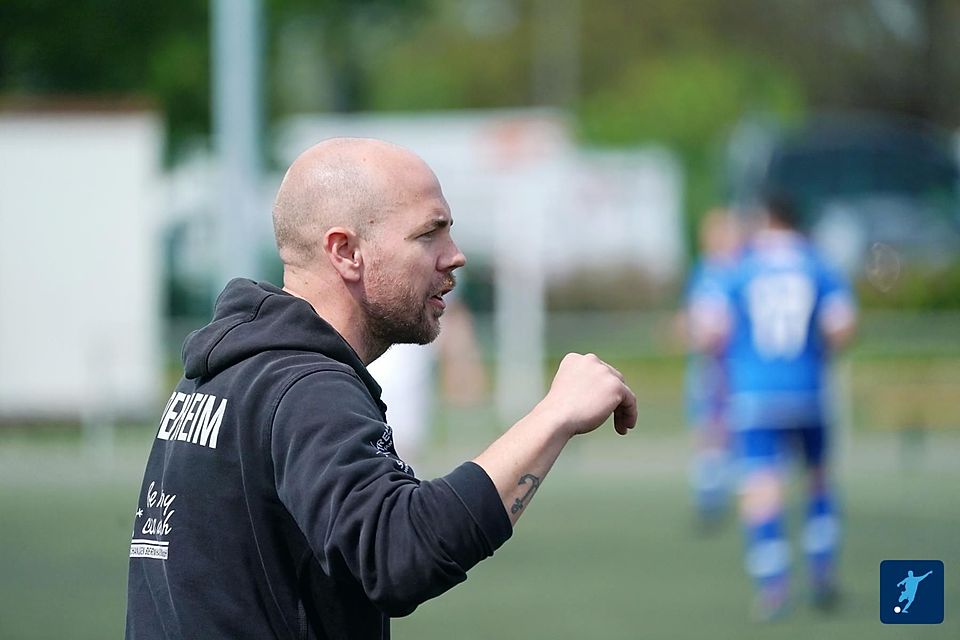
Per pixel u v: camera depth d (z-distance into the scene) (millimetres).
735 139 99625
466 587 29625
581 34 161000
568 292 84062
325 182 9781
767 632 24969
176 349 55312
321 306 9812
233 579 9117
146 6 79938
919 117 130875
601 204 85125
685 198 106438
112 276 54875
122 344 54281
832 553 27578
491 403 58625
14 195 54562
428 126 82500
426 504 8547
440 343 58688
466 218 73375
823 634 24688
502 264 61938
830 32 135875
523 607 27438
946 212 75375
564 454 52844
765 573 26344
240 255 42094
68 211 54781
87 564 31469
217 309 9898
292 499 8805
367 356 10000
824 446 28156
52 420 54500
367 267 9734
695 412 45375
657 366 60188
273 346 9422
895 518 37406
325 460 8727
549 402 9086
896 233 74062
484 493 8633
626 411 9328
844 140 79000
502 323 60250
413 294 9773
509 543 35250
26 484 44156
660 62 148500
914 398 53875
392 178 9766
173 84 81688
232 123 42094
